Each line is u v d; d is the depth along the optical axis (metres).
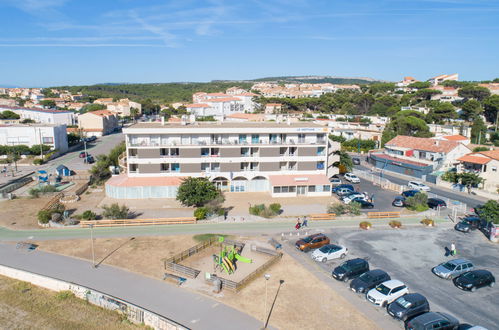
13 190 76.88
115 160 96.12
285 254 47.34
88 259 45.03
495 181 79.62
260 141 75.50
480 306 36.31
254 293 37.53
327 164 81.75
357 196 71.50
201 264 44.25
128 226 56.72
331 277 41.41
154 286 38.62
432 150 95.12
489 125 157.12
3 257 45.41
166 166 74.44
